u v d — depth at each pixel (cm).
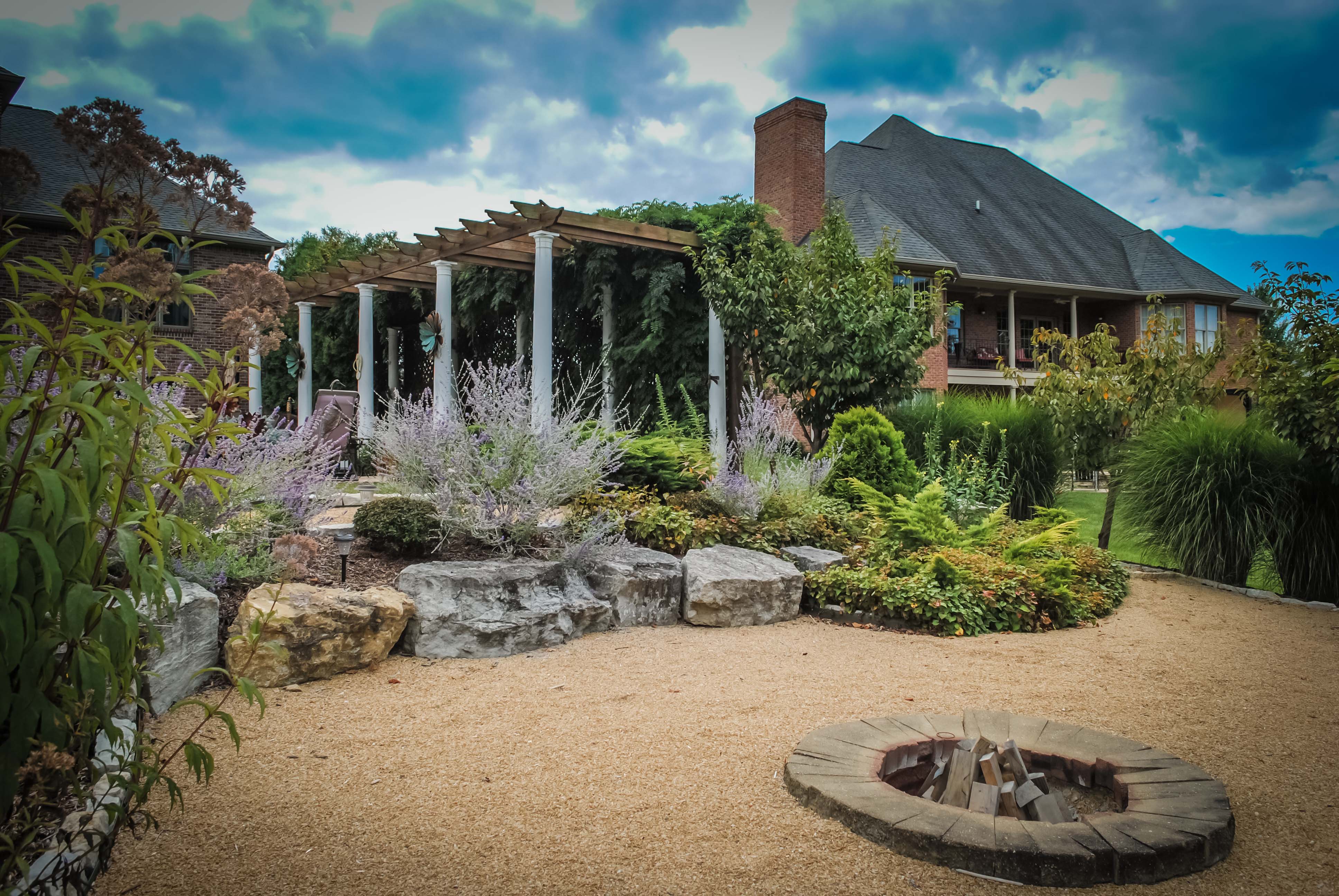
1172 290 2125
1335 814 262
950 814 235
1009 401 1132
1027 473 1006
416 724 326
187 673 343
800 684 393
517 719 334
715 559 557
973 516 795
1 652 154
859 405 1016
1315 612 618
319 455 555
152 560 217
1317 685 413
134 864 213
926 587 536
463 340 1638
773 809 254
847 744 289
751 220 1120
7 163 346
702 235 1095
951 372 1934
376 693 364
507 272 1362
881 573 566
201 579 400
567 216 1003
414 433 552
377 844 228
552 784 271
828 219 1188
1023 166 2570
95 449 161
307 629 375
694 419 917
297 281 1569
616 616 498
